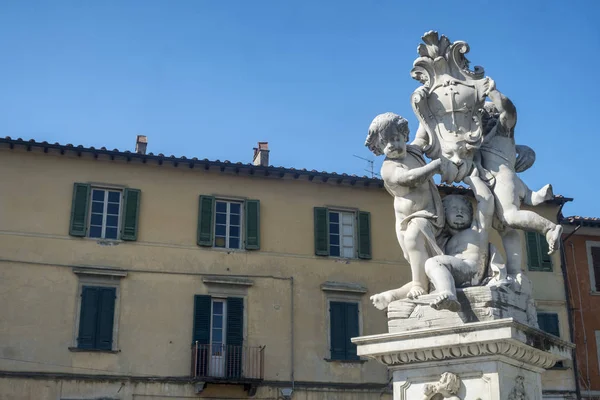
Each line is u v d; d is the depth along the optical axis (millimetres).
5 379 24453
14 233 25797
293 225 28734
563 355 6977
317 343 27688
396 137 7141
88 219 26719
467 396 6395
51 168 26766
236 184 28547
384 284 29031
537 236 31281
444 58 7605
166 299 26578
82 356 25344
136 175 27547
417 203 7137
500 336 6176
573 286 31719
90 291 25984
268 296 27656
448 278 6637
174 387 25875
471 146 7352
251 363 26812
